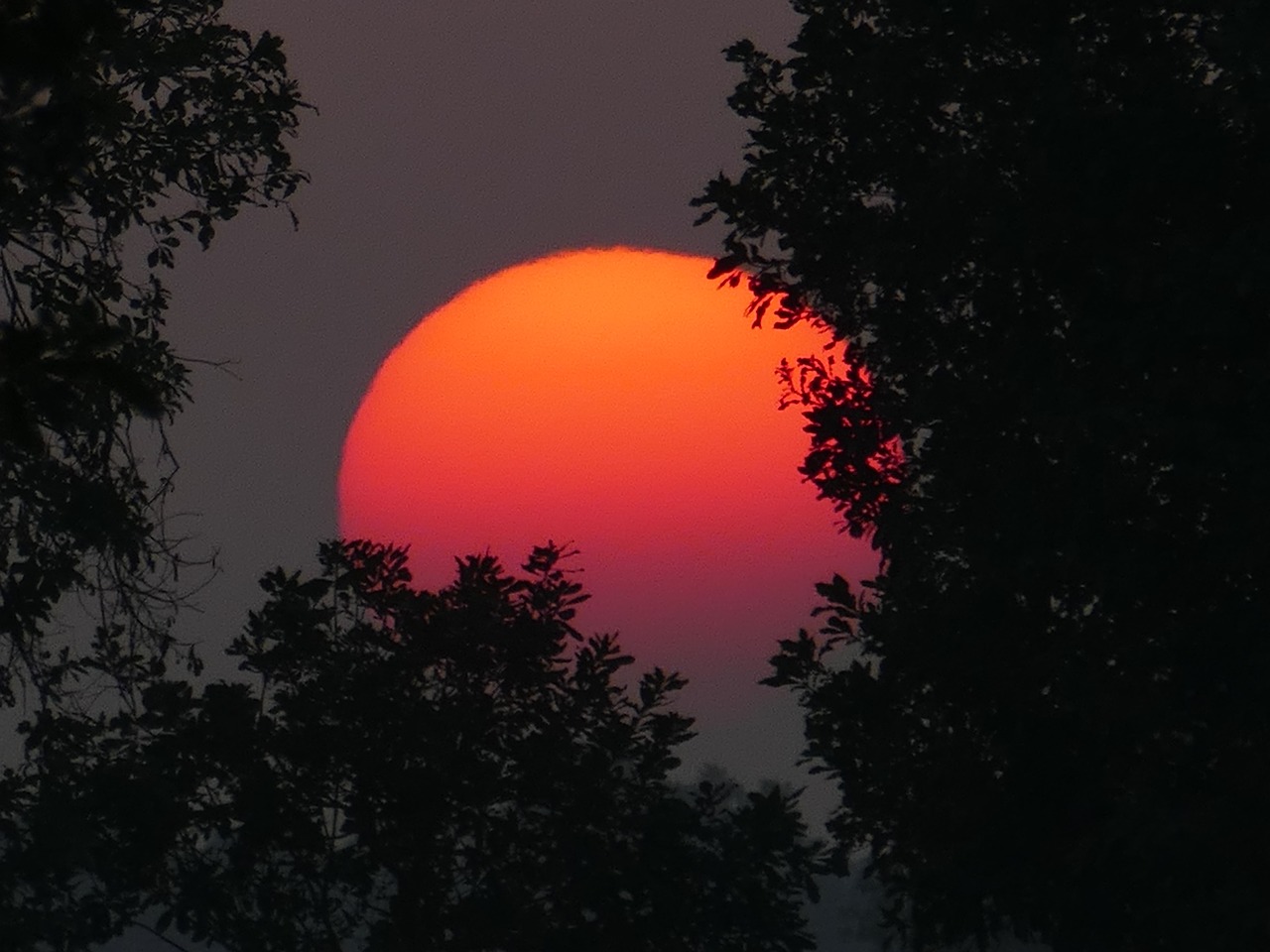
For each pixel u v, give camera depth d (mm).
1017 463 69812
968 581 73250
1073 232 65375
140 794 78500
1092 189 64812
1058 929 71938
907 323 73562
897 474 76438
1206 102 63219
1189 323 62656
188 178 67375
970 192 67688
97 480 66375
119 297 65812
